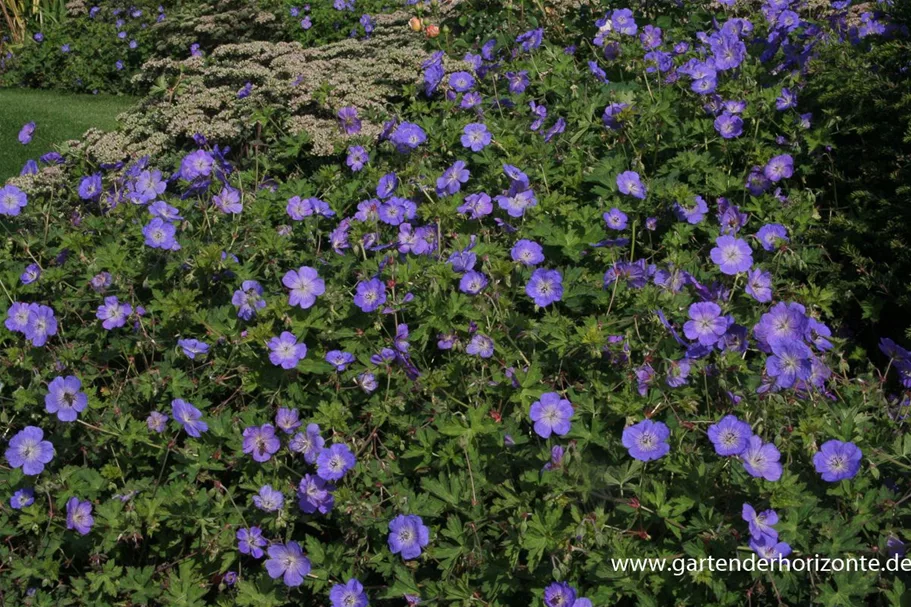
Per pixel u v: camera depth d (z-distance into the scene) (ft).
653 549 6.21
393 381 7.01
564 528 6.23
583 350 6.96
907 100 7.53
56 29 18.43
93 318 7.65
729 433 6.18
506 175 7.84
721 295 7.05
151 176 8.05
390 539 6.31
